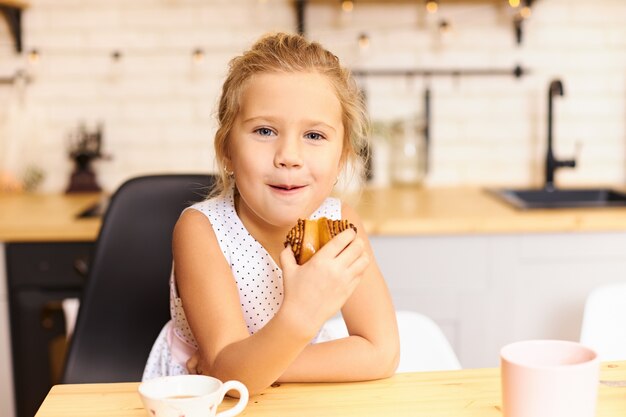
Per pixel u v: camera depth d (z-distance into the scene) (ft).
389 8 9.71
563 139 9.93
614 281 7.86
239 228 4.22
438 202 8.63
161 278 5.28
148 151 9.85
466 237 7.73
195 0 9.66
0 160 9.69
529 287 7.84
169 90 9.77
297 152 3.59
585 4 9.78
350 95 3.97
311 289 3.05
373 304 4.01
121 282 5.24
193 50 9.71
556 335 7.89
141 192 5.32
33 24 9.66
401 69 9.78
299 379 3.55
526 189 9.57
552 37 9.81
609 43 9.83
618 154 9.98
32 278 7.75
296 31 9.64
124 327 5.21
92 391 3.43
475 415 3.11
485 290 7.80
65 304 6.93
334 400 3.31
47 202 8.98
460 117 9.88
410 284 7.77
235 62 3.94
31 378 7.88
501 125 9.91
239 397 3.32
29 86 9.72
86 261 7.75
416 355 4.77
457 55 9.80
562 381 2.59
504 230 7.69
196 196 5.32
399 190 9.62
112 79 9.75
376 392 3.41
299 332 3.07
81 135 9.73
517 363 2.65
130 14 9.68
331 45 9.71
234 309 3.69
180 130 9.82
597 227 7.73
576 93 9.89
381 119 9.85
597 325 5.09
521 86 9.87
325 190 3.75
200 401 2.78
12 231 7.59
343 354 3.62
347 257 3.08
